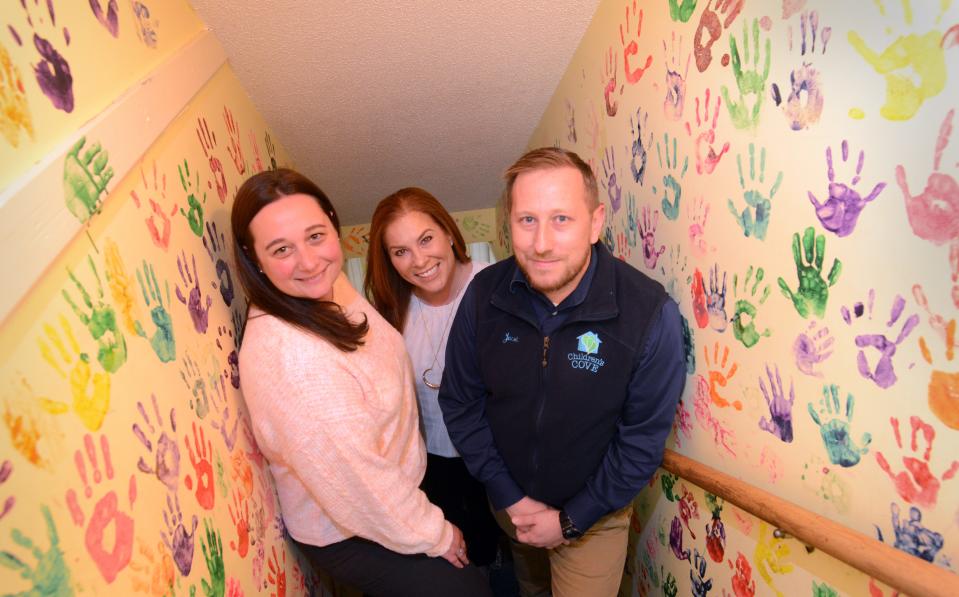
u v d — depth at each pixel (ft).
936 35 1.98
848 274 2.58
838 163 2.55
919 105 2.10
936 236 2.10
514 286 4.46
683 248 4.24
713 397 4.05
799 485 3.16
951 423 2.16
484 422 5.12
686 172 4.05
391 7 5.49
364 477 3.92
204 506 3.38
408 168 9.17
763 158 3.13
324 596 5.98
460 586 4.39
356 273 11.55
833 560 2.96
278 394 3.90
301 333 4.01
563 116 7.01
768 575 3.58
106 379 2.57
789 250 2.98
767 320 3.27
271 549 4.45
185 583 2.99
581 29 5.98
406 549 4.21
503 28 5.92
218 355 4.14
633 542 6.07
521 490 4.98
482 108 7.59
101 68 3.10
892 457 2.47
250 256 4.07
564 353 4.29
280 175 4.00
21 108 2.29
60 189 2.36
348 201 10.07
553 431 4.45
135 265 3.06
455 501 6.31
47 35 2.59
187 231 3.95
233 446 4.05
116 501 2.48
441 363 5.95
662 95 4.28
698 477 4.14
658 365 4.14
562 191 3.88
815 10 2.58
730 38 3.30
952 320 2.09
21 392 2.01
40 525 2.00
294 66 6.18
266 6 5.27
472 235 11.63
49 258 2.20
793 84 2.80
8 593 1.81
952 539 2.22
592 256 4.33
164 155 3.74
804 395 3.02
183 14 4.84
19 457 1.95
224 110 5.46
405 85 6.86
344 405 3.91
